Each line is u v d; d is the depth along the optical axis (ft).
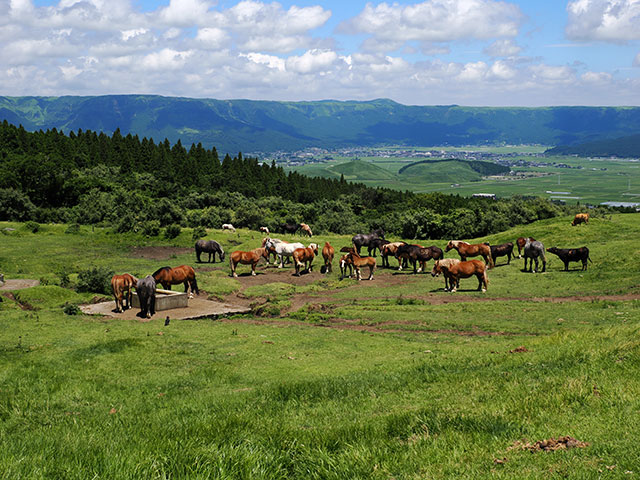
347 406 37.42
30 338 77.00
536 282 126.93
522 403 31.17
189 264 181.57
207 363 62.44
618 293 107.04
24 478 19.71
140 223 241.96
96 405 41.78
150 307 100.73
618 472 19.54
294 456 24.49
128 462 21.63
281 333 82.89
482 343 68.54
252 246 209.05
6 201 291.79
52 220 296.51
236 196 422.41
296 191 527.81
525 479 19.63
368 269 165.48
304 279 151.33
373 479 21.52
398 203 454.81
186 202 367.04
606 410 27.96
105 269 137.69
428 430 27.78
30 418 36.58
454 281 121.90
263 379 53.31
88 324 89.92
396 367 53.52
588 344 49.52
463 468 21.52
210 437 27.25
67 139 526.57
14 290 120.06
